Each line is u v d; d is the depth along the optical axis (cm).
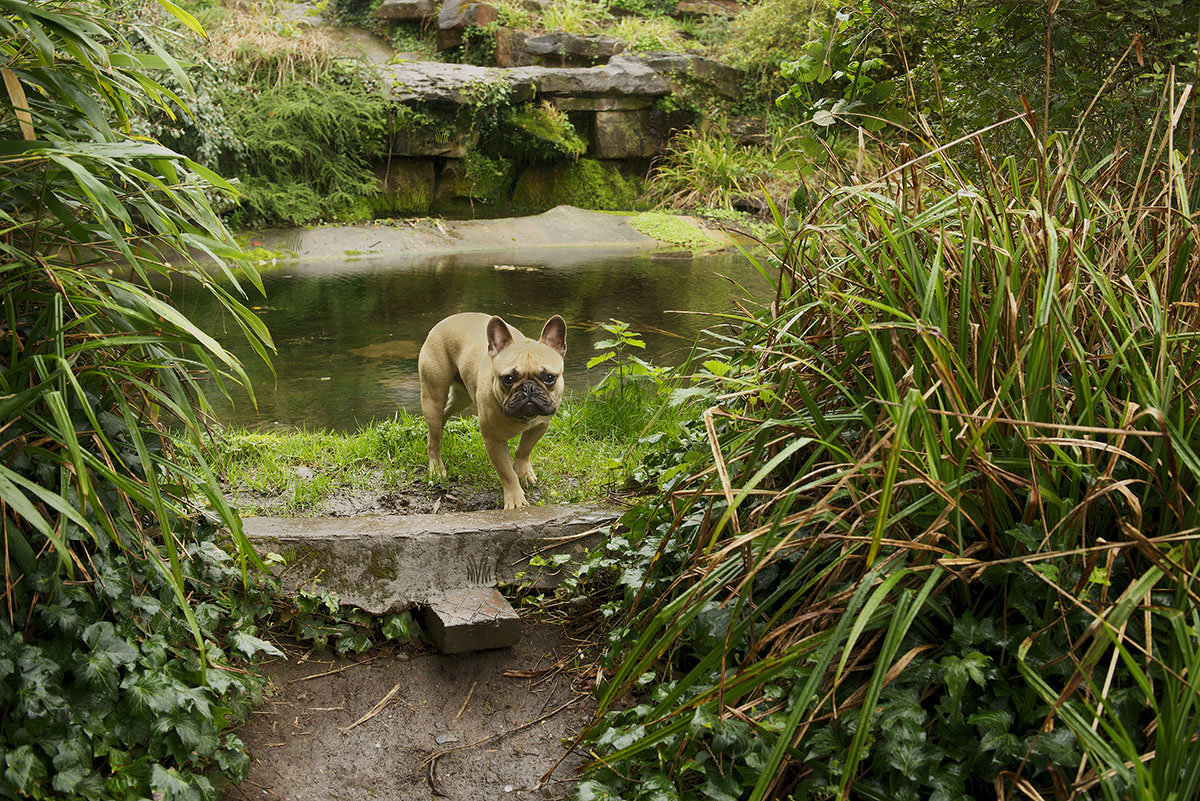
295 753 278
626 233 1459
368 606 325
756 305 381
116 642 237
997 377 241
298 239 1262
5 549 217
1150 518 236
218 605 293
